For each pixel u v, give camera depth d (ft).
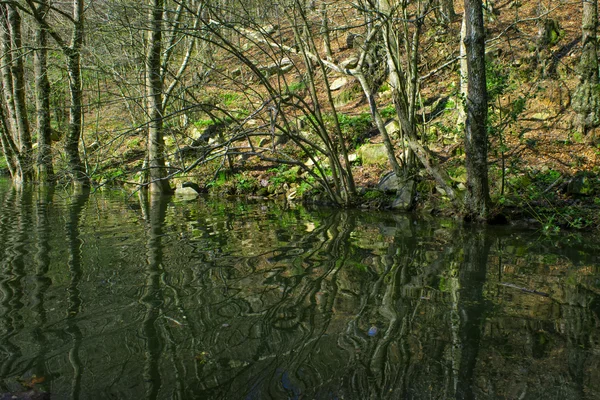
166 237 21.21
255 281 14.56
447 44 48.34
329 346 10.15
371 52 46.16
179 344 10.23
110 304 12.60
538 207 23.86
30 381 8.75
